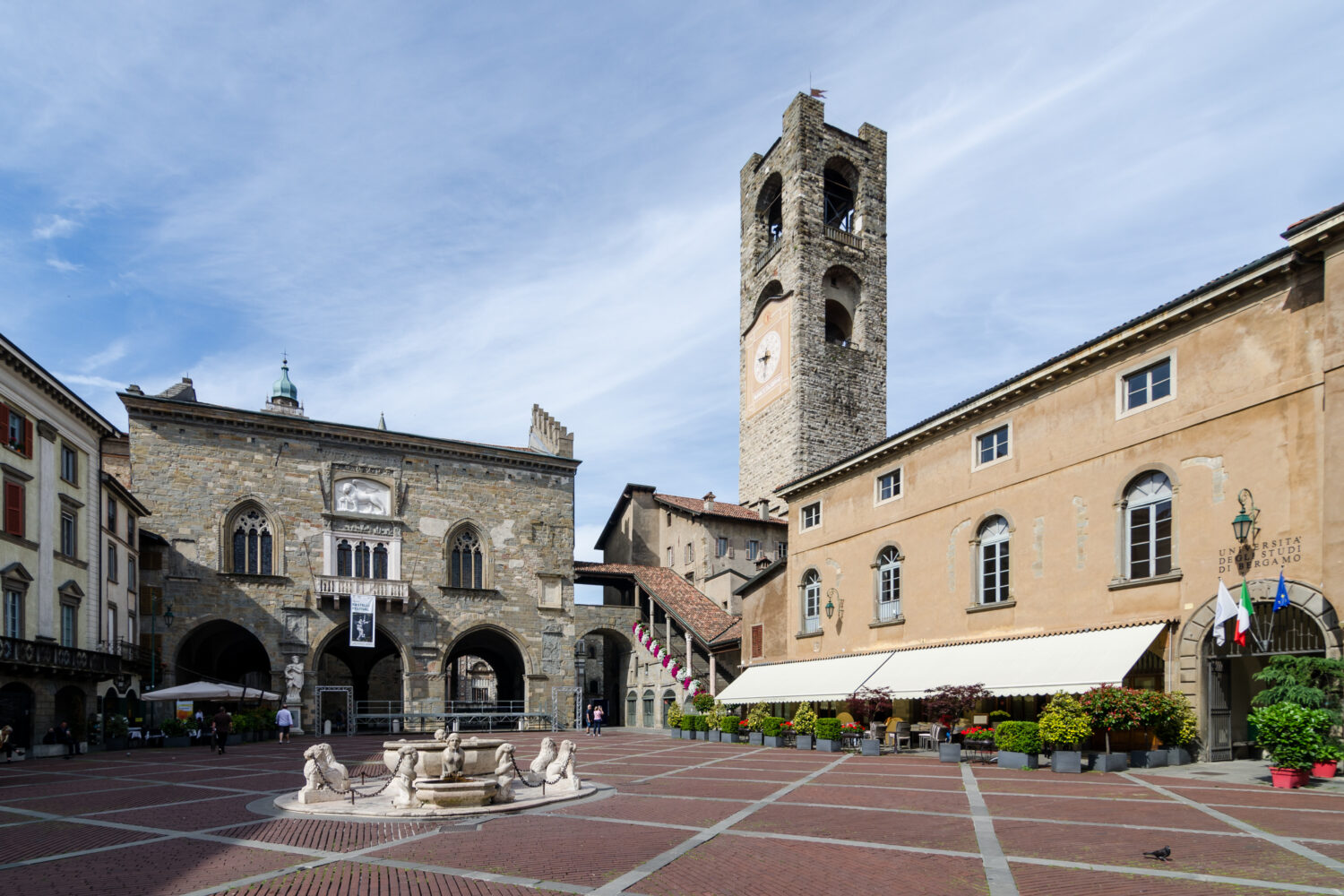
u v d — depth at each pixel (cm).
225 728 3472
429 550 5531
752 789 1934
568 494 6038
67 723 3594
